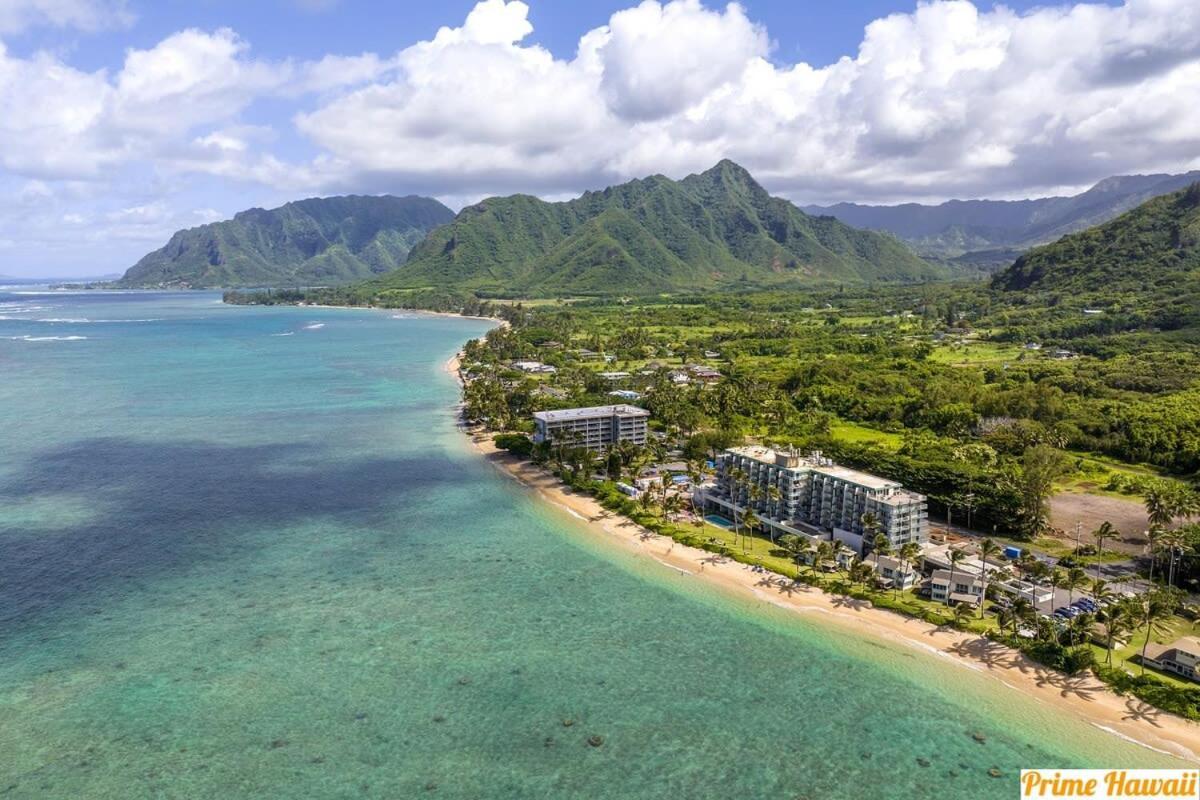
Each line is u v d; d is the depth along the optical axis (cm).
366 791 7475
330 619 10888
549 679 9419
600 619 10975
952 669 9650
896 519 12938
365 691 9112
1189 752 8075
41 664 9600
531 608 11300
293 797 7381
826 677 9506
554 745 8188
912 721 8650
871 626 10738
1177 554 12100
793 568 12581
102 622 10712
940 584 11462
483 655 9956
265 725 8456
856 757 8050
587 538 14162
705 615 11112
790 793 7519
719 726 8544
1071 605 11062
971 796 7488
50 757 7888
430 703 8894
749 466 15338
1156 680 9225
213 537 13988
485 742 8219
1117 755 8081
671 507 15175
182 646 10088
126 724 8431
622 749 8144
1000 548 12181
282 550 13425
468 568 12750
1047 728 8519
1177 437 18812
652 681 9394
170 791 7425
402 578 12319
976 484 14775
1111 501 16200
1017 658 9794
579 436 19825
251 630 10538
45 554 13075
